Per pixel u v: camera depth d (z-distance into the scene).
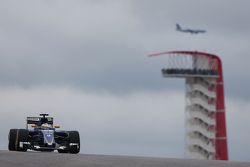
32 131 57.97
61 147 56.88
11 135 54.75
